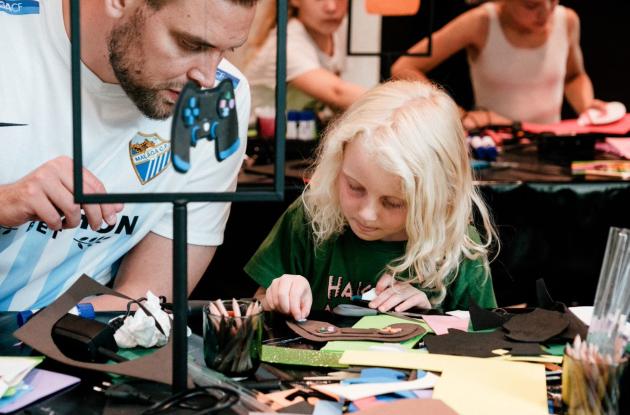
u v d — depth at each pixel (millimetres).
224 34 1152
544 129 3721
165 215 1604
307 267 1632
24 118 1484
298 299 1272
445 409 900
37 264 1531
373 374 1027
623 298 948
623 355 959
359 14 3705
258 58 3104
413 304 1361
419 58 3785
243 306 1082
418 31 3766
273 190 935
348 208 1443
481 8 3730
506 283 2709
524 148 3422
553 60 3756
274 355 1093
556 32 3729
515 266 2699
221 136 946
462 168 1484
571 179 2758
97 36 1396
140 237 1599
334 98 3695
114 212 1359
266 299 1321
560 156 3279
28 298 1552
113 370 992
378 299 1367
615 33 3713
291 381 1015
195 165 1407
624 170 2898
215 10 1133
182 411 902
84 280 1179
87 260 1569
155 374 986
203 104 925
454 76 3816
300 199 1667
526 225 2684
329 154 1491
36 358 1022
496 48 3764
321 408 930
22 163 1502
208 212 1649
